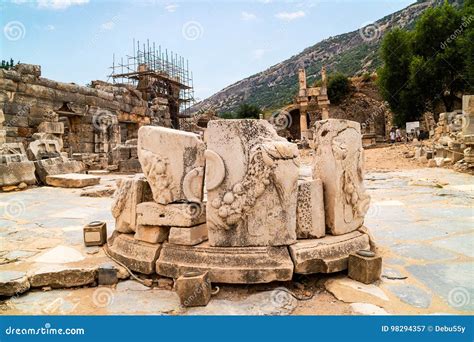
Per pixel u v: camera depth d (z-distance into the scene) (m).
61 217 6.26
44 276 3.44
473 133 12.25
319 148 3.85
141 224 3.69
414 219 5.79
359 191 3.88
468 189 8.47
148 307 3.02
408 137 25.05
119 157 16.67
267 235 3.36
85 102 18.83
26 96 15.55
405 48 27.62
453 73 24.81
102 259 3.89
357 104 39.16
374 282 3.33
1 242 4.65
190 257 3.38
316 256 3.36
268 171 3.29
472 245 4.39
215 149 3.36
